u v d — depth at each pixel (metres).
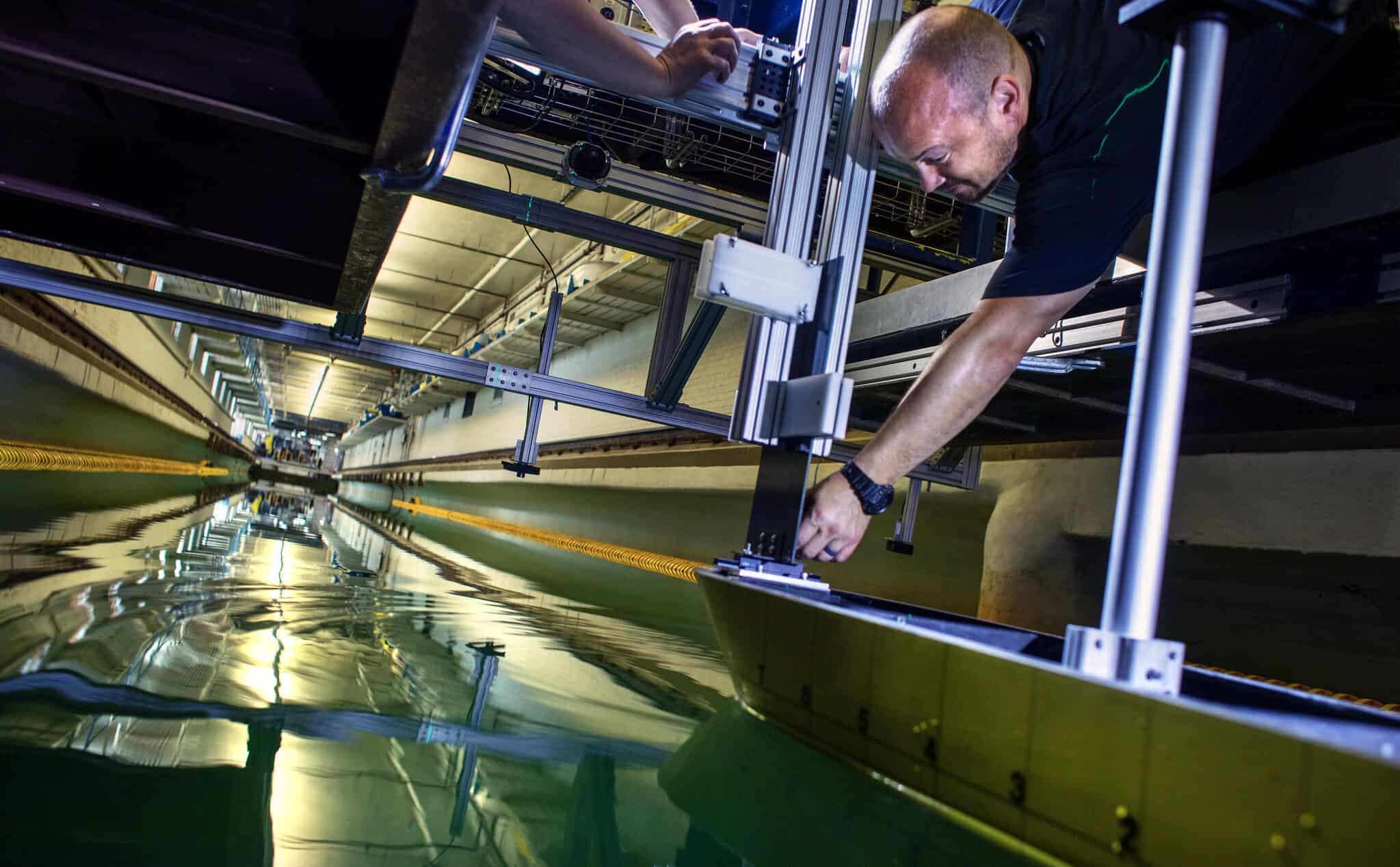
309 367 23.48
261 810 0.99
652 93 1.99
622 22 4.35
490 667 2.02
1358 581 2.96
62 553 2.88
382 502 22.31
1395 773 0.68
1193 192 0.93
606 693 1.92
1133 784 0.91
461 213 10.27
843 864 1.02
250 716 1.33
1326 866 0.72
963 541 4.85
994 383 1.63
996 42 1.45
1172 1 0.94
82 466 7.65
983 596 4.46
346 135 1.66
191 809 0.96
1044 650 1.63
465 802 1.12
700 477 7.82
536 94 3.77
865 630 1.40
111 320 8.34
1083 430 3.67
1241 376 2.65
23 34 1.44
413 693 1.65
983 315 1.63
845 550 1.77
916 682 1.27
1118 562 0.95
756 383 1.89
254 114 1.60
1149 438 0.93
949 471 4.62
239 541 4.57
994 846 1.09
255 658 1.72
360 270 2.60
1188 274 0.93
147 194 2.22
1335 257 1.96
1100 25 1.46
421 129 1.59
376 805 1.06
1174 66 0.97
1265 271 2.15
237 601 2.41
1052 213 1.56
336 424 46.09
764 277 1.77
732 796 1.29
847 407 1.66
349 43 1.64
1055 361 2.61
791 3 3.54
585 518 10.80
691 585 5.91
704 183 4.42
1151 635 0.94
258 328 3.67
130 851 0.84
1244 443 3.45
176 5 1.54
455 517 16.19
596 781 1.29
